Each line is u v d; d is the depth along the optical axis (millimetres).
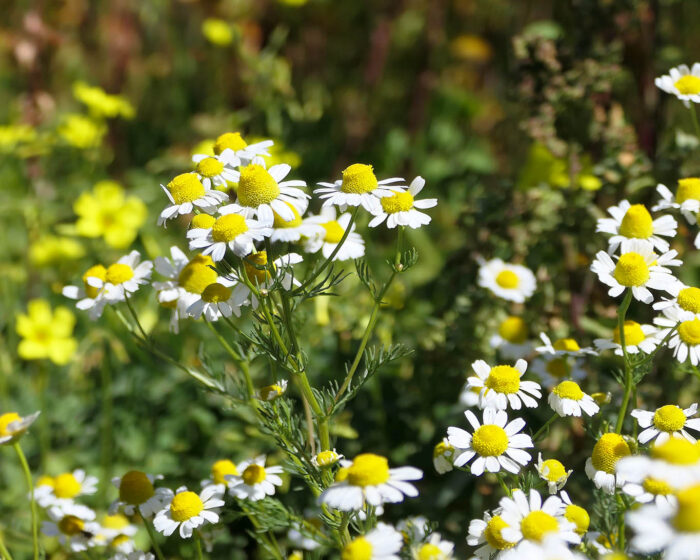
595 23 594
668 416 431
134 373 608
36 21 814
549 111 583
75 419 606
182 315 461
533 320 570
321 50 934
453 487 536
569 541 412
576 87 579
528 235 577
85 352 599
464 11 966
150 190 731
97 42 929
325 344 585
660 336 469
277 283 437
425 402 575
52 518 483
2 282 664
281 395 453
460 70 962
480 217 585
